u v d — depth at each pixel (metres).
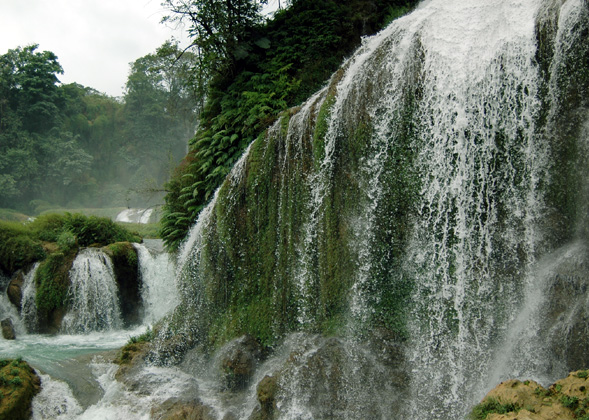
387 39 9.01
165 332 11.11
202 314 10.78
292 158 9.65
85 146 63.12
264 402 7.88
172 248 13.42
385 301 8.35
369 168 8.62
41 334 14.23
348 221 8.78
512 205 7.50
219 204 10.51
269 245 9.88
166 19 13.64
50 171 53.59
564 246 7.17
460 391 7.23
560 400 5.30
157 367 10.15
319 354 8.26
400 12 13.37
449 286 7.81
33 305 14.34
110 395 9.05
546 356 6.79
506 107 7.54
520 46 7.49
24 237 15.04
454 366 7.47
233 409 8.30
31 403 8.46
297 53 12.93
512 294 7.38
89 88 83.62
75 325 14.42
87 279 14.77
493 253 7.55
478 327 7.46
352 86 8.99
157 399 8.78
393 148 8.44
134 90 63.31
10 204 48.88
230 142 12.01
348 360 8.08
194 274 11.20
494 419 5.47
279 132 9.99
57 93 58.00
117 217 45.34
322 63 12.81
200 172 12.93
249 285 10.09
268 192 9.98
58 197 55.09
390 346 8.05
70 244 15.30
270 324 9.51
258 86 12.30
